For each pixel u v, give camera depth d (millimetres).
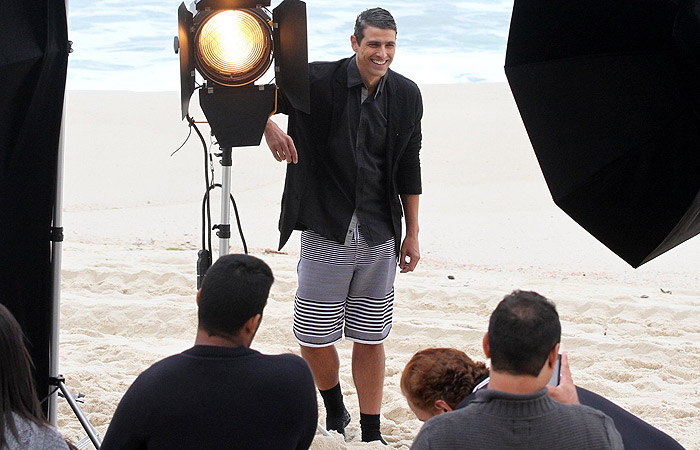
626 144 4988
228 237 7078
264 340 10758
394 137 7102
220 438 4289
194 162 25828
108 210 20266
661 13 4812
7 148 5855
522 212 20406
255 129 6504
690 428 8164
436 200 21797
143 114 31531
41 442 4211
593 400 4762
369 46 6762
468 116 31422
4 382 4145
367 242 7141
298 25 6324
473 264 15406
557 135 5059
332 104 7012
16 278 6219
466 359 5281
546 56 4984
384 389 8961
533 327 3834
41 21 5793
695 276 14477
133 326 11164
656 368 9859
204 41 6293
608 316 11852
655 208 4859
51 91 6062
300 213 7098
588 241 17344
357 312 7391
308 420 4531
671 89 4898
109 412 8297
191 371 4316
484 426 3820
